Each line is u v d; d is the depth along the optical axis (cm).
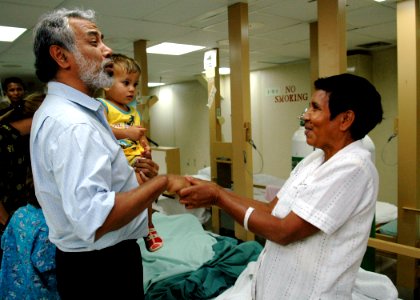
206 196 104
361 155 96
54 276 137
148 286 189
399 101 270
